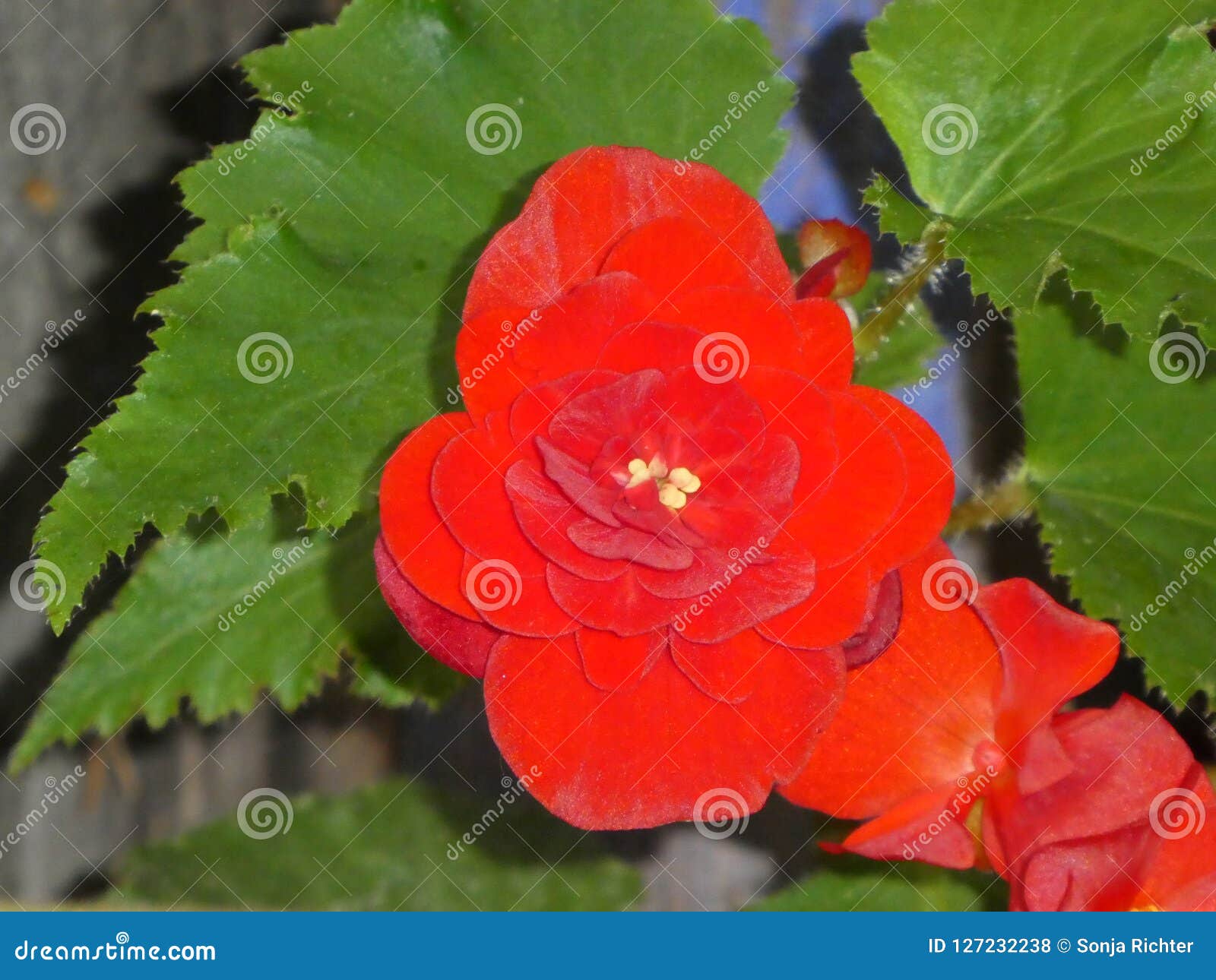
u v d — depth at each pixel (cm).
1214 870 46
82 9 52
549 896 53
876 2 54
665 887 54
